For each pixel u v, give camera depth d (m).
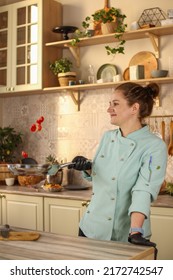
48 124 4.24
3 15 4.29
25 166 2.04
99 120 3.89
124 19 3.78
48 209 3.45
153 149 1.80
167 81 3.42
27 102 4.40
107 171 1.91
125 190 1.84
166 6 3.57
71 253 1.41
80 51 4.02
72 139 4.07
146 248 1.47
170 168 3.42
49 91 4.10
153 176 1.75
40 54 3.93
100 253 1.41
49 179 3.73
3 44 4.29
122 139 1.89
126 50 3.75
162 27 3.30
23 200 3.62
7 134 4.27
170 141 3.41
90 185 3.88
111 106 1.91
